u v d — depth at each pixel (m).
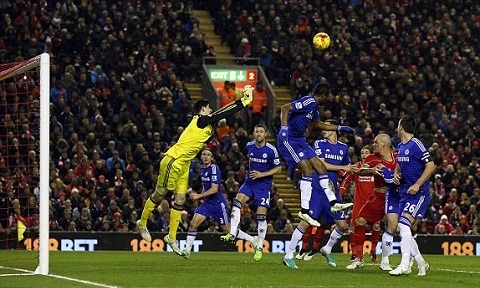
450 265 27.06
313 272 21.56
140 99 40.12
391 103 43.88
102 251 32.06
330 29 47.16
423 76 45.44
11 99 37.00
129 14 43.97
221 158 38.06
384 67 45.44
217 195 27.25
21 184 33.97
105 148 37.41
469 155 41.75
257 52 45.34
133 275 20.00
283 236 33.91
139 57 42.25
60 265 23.47
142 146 37.25
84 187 34.97
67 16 42.69
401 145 21.09
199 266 23.31
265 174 25.84
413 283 19.17
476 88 45.97
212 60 45.41
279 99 44.56
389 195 22.55
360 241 24.19
